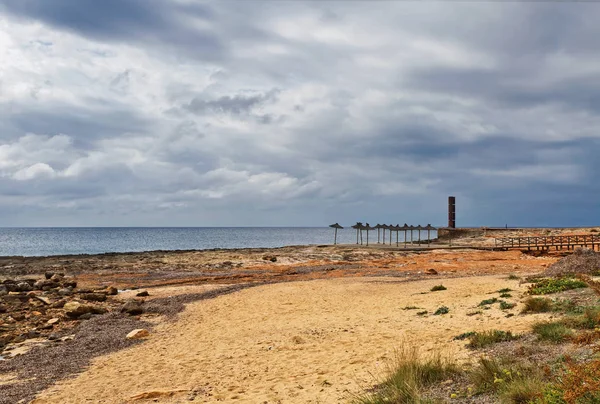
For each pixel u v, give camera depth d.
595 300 13.29
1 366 13.82
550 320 11.55
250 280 35.44
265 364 12.19
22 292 30.03
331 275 37.19
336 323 16.95
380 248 64.25
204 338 16.27
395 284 27.92
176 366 12.76
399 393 7.75
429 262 45.62
